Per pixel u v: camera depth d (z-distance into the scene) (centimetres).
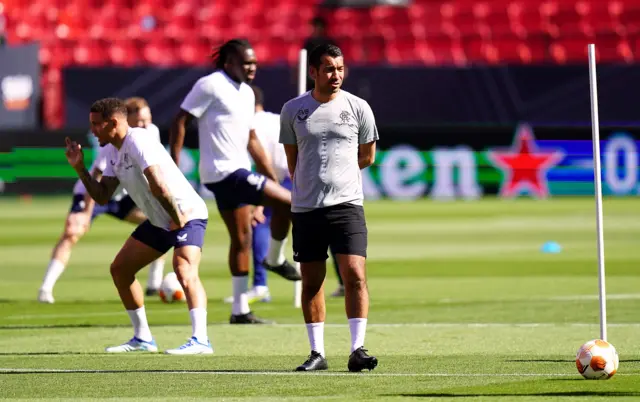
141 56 12044
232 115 4025
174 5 12481
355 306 2959
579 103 10262
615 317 4088
